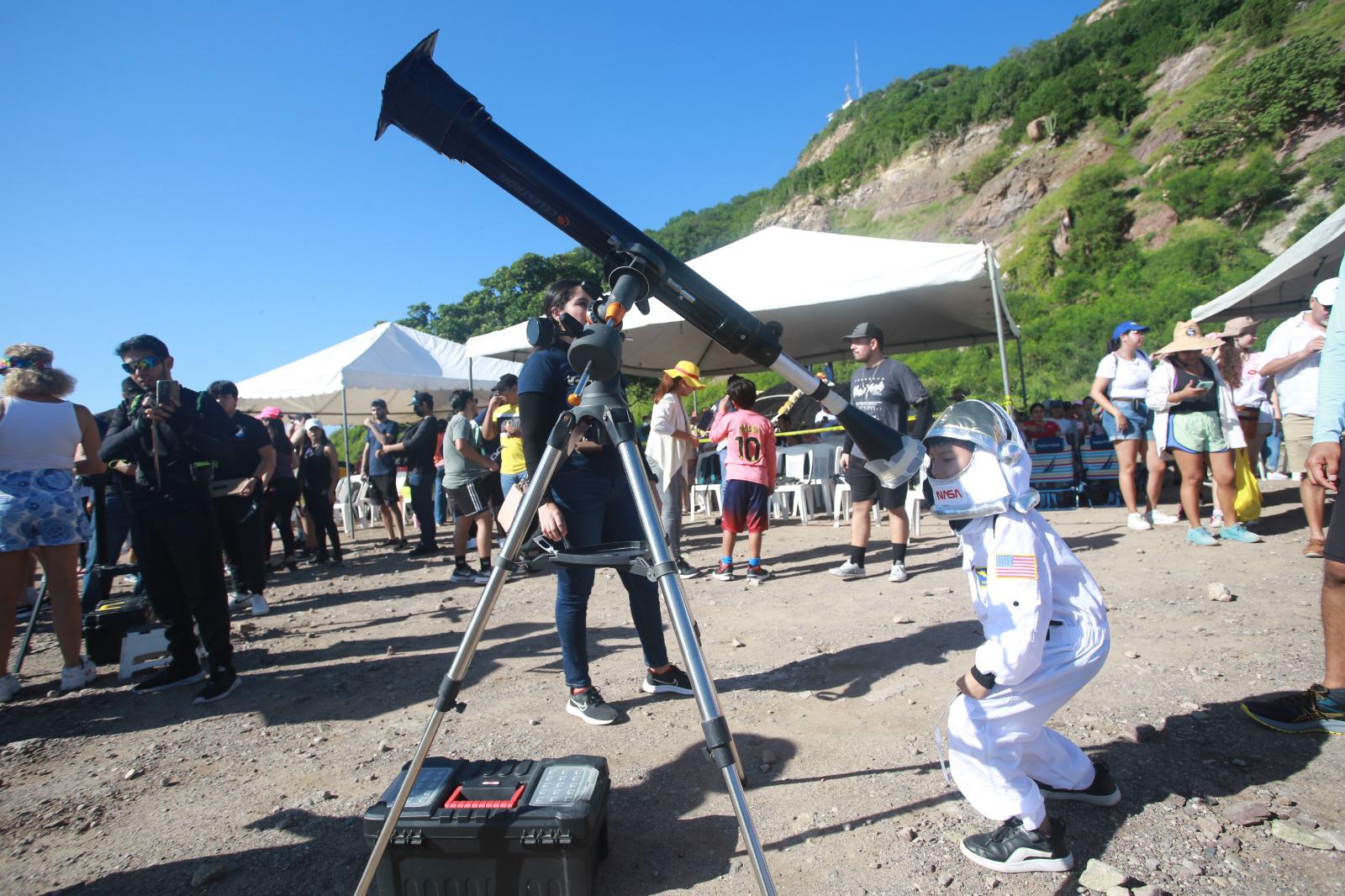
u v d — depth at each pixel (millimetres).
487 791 2023
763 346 1947
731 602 5391
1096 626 2061
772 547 7910
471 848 1911
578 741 3062
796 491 9742
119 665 4602
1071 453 9734
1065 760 2271
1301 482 5434
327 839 2418
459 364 14328
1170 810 2287
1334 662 2750
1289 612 4125
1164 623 4098
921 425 5520
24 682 4516
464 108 1949
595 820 1995
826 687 3535
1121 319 30484
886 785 2561
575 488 3121
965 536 2088
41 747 3375
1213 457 6055
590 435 2959
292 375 13031
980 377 30812
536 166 1982
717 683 3695
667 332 12219
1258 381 6832
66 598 4242
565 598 3273
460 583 6973
